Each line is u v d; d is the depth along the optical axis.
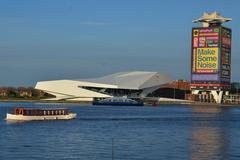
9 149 69.00
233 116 180.00
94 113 182.88
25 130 99.69
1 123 119.25
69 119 140.38
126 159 61.28
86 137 86.81
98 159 61.03
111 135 91.19
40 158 61.16
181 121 140.62
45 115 134.62
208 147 72.81
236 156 64.19
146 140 82.38
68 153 65.69
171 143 77.88
